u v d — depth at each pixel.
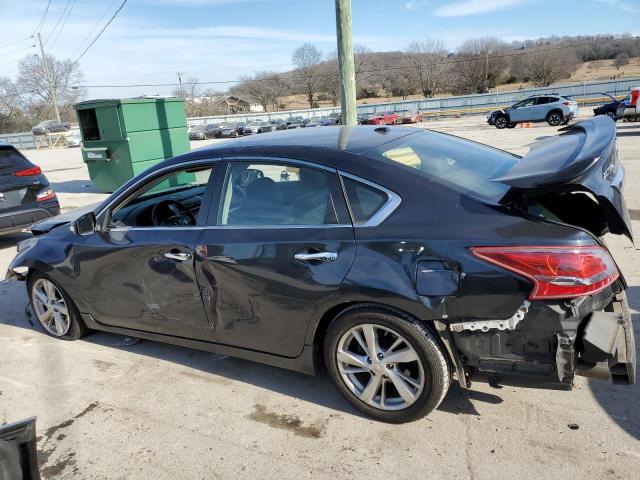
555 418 2.84
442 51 83.38
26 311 4.90
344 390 2.99
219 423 3.06
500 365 2.53
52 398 3.47
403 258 2.59
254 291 3.06
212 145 3.58
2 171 7.11
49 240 4.12
